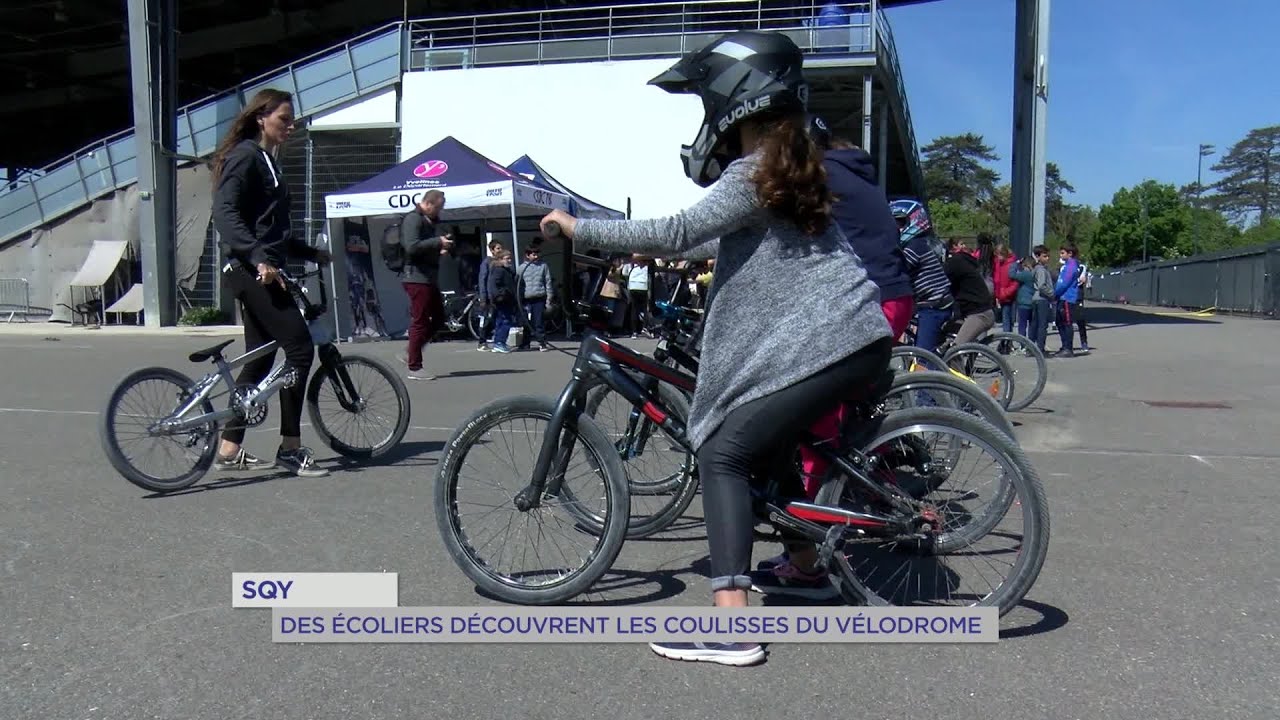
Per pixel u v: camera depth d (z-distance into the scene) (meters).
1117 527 4.85
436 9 30.86
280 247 5.55
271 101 5.56
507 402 3.74
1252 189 100.88
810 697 2.97
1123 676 3.13
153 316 21.80
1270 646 3.36
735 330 3.17
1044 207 20.88
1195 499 5.43
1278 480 5.92
